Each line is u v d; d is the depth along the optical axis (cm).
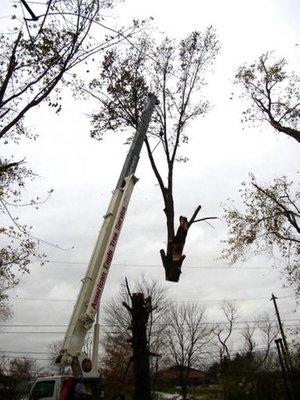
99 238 1148
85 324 1062
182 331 4894
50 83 1043
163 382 5938
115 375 3606
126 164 1240
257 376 3109
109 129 1425
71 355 1041
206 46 1497
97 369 1077
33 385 1382
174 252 1034
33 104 1027
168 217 1159
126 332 3772
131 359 1098
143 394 991
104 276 1095
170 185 1225
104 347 3838
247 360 4031
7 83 1001
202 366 5025
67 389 1111
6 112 1031
